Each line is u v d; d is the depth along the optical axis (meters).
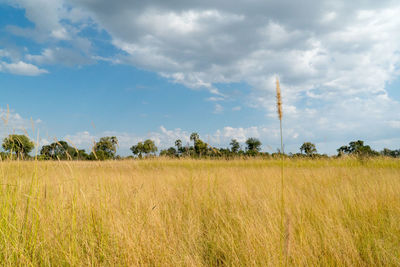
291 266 2.43
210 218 3.99
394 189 5.56
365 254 2.86
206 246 3.10
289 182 6.75
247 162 15.56
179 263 2.54
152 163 14.74
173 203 4.62
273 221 3.33
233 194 5.04
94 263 2.57
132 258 2.59
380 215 3.84
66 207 3.13
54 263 2.49
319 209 3.98
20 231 2.64
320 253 2.70
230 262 2.70
